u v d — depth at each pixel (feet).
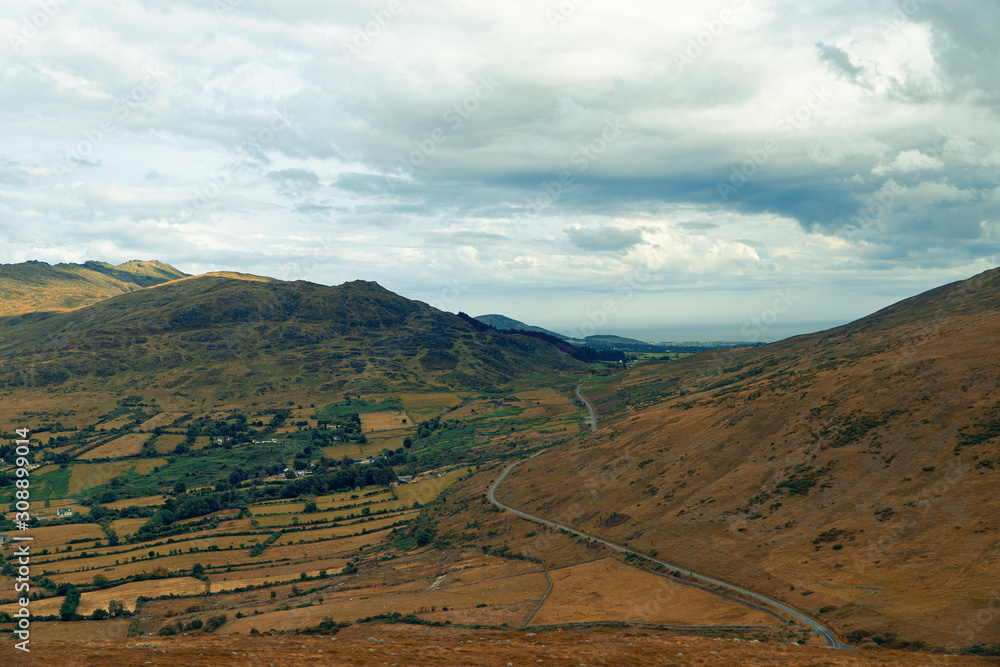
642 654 147.74
